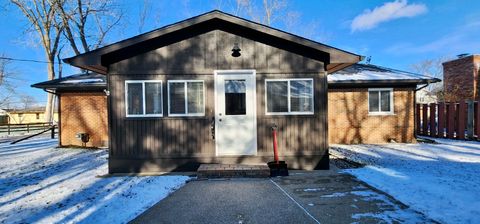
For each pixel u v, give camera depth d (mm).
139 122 7781
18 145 14656
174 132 7793
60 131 13547
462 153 9695
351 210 4684
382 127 13078
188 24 7461
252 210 4770
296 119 7816
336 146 12062
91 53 7348
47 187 6371
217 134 7816
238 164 7637
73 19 22625
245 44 7852
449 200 4918
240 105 7832
